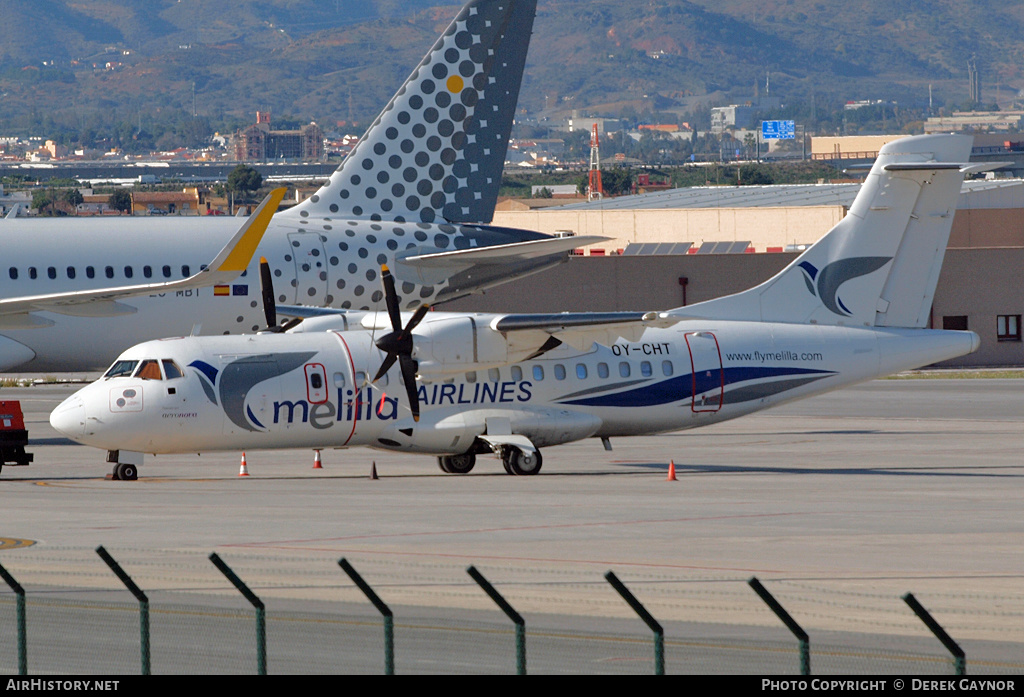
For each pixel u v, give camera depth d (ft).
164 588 210.79
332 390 394.73
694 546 255.09
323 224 534.78
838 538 265.54
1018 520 292.20
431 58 547.90
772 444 491.72
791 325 449.48
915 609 136.36
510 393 413.80
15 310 435.53
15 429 385.50
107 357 510.58
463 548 251.60
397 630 183.32
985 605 202.08
